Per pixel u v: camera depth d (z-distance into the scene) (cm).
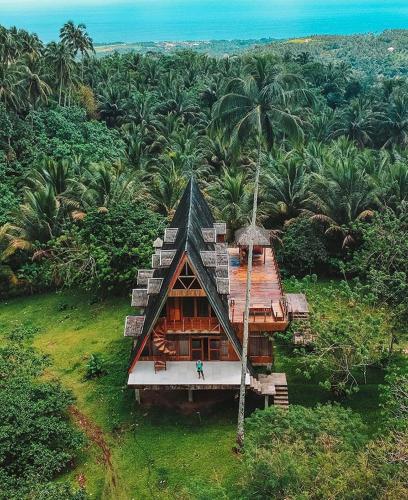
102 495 2523
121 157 6794
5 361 3216
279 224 5144
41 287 4866
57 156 6331
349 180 4709
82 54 9544
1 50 7294
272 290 3528
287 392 3127
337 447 2248
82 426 3034
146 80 10788
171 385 2942
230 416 3067
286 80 3194
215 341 3102
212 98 9288
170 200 5250
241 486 2292
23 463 2547
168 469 2708
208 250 3356
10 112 6650
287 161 5216
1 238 4791
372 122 7869
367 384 3275
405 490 1850
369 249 3856
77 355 3753
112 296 4559
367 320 2966
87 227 4541
